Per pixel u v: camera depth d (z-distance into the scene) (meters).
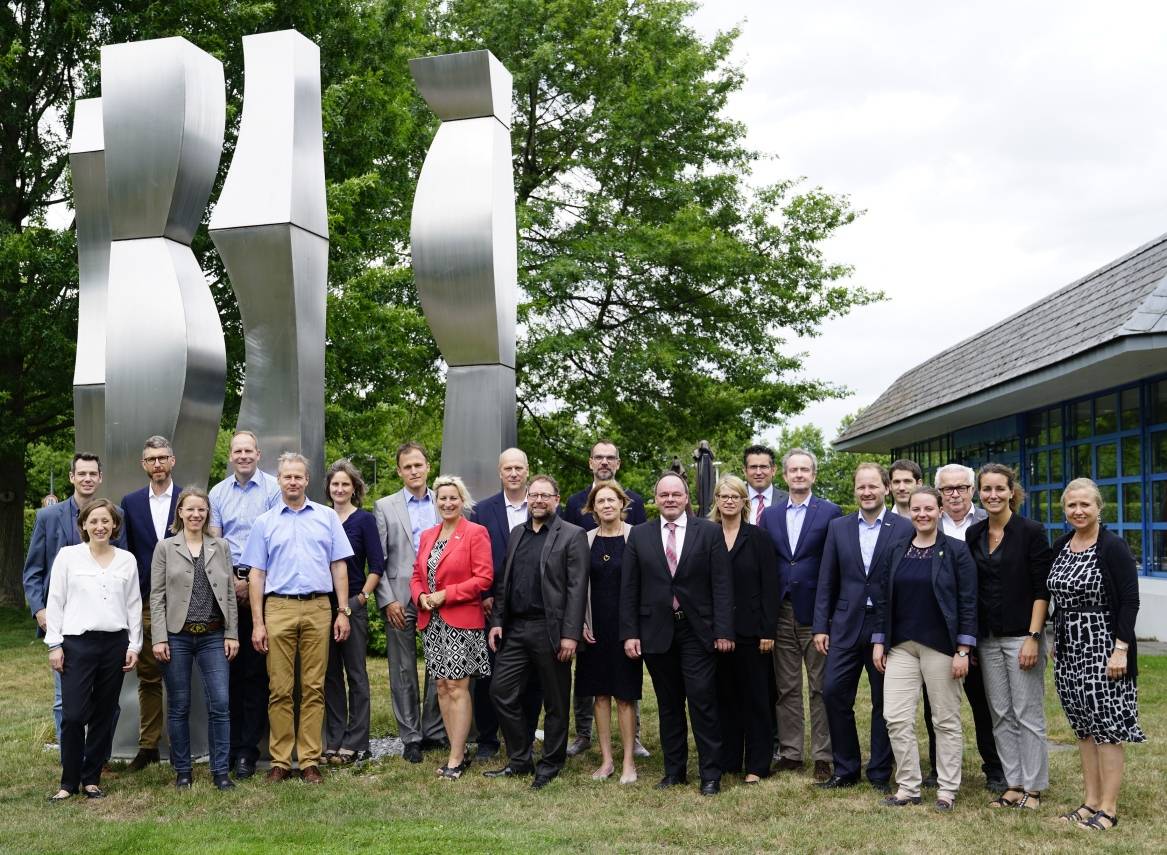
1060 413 15.29
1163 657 10.65
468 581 6.36
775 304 18.89
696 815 5.48
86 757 5.96
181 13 13.73
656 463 20.34
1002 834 5.07
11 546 16.27
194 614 6.11
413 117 17.30
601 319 19.44
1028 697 5.61
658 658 6.16
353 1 15.86
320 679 6.32
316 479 7.18
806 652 6.49
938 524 6.04
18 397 15.35
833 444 24.25
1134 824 5.22
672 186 18.94
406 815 5.47
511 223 7.86
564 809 5.61
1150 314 10.76
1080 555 5.34
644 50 19.39
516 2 18.91
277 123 7.07
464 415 7.54
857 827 5.20
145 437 7.00
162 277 7.07
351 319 14.83
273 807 5.65
